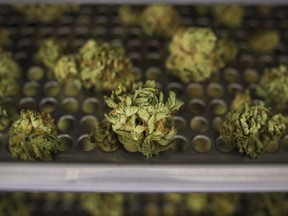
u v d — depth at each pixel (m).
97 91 0.18
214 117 0.18
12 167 0.13
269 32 0.22
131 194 0.21
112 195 0.20
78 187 0.13
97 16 0.24
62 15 0.24
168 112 0.13
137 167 0.13
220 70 0.20
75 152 0.15
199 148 0.16
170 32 0.22
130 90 0.16
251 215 0.20
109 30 0.23
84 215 0.20
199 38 0.18
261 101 0.16
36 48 0.22
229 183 0.13
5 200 0.20
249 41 0.22
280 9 0.25
